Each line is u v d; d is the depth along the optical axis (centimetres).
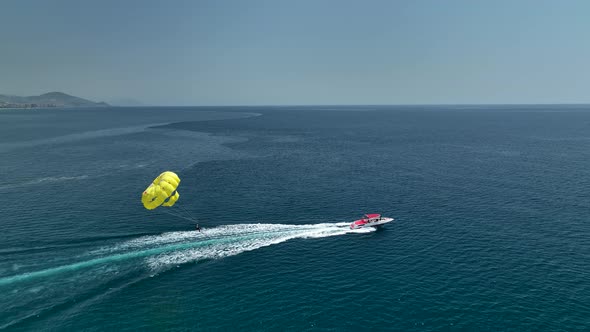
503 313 3319
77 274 3853
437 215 5872
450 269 4128
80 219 5497
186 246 4603
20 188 7306
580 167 9444
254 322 3192
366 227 5334
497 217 5750
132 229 5106
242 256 4409
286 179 8244
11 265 3988
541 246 4694
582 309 3369
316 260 4350
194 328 3102
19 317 3136
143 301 3447
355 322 3203
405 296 3594
